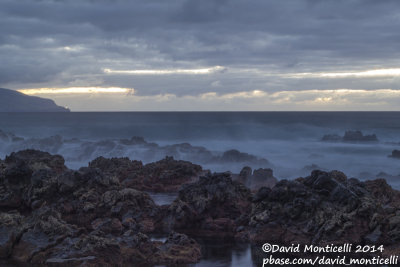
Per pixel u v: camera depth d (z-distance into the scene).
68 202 26.44
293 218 22.83
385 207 24.33
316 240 21.28
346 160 60.34
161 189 35.66
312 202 22.83
